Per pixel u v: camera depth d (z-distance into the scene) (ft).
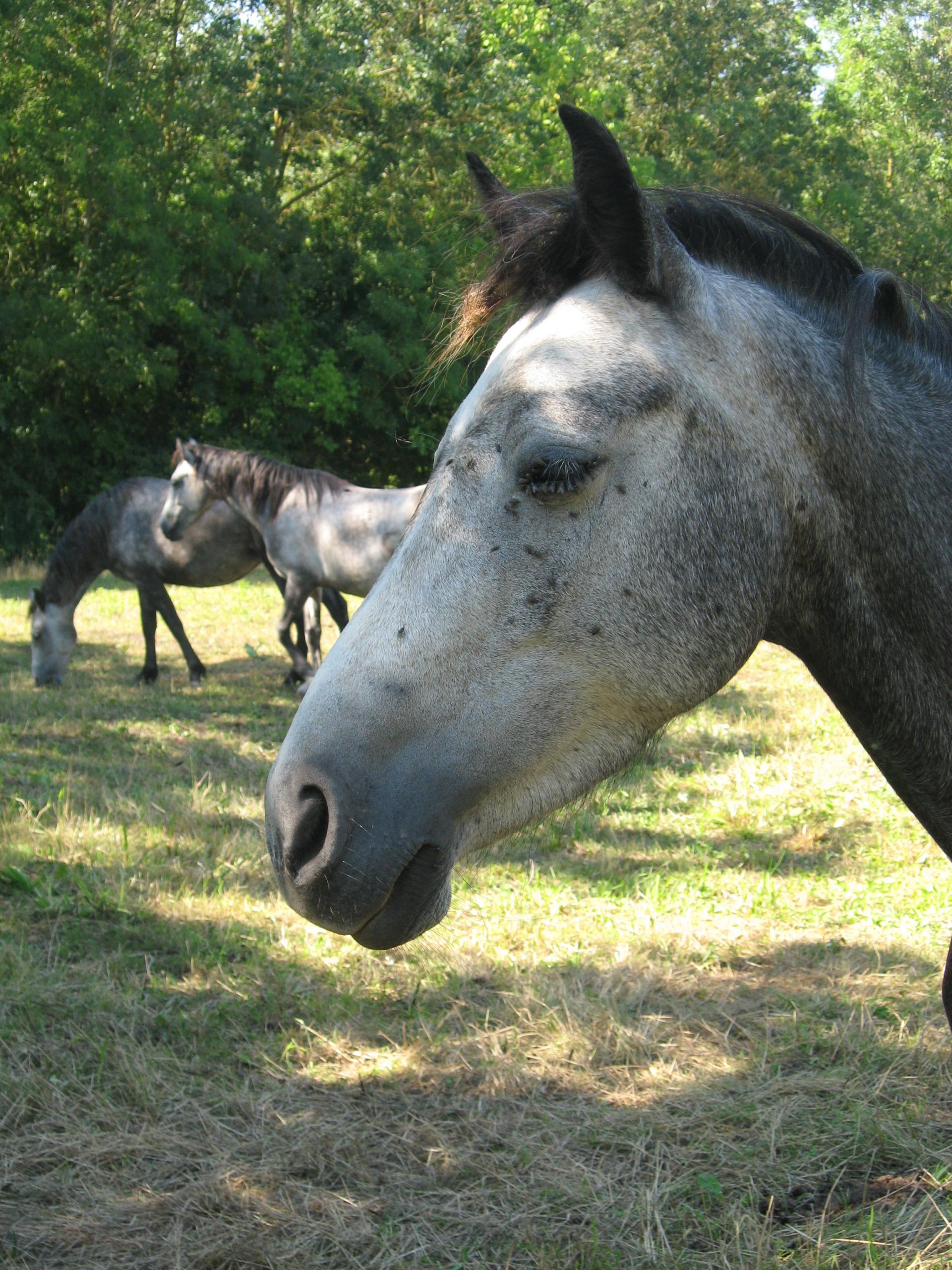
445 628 5.24
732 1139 9.40
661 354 5.36
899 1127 9.35
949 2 120.88
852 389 5.58
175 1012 11.72
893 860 16.70
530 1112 9.93
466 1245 8.22
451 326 6.29
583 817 18.54
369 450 88.28
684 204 6.06
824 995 11.91
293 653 30.73
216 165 79.15
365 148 84.94
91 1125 9.69
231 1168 9.08
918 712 5.92
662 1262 7.81
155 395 78.33
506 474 5.24
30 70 66.64
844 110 108.06
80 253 68.59
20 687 30.40
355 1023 11.50
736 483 5.41
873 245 94.79
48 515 71.92
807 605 5.86
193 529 31.48
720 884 15.65
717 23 94.38
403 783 5.17
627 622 5.29
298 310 82.33
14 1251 8.15
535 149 77.61
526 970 12.71
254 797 19.81
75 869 15.48
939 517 5.86
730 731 25.11
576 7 86.89
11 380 70.03
